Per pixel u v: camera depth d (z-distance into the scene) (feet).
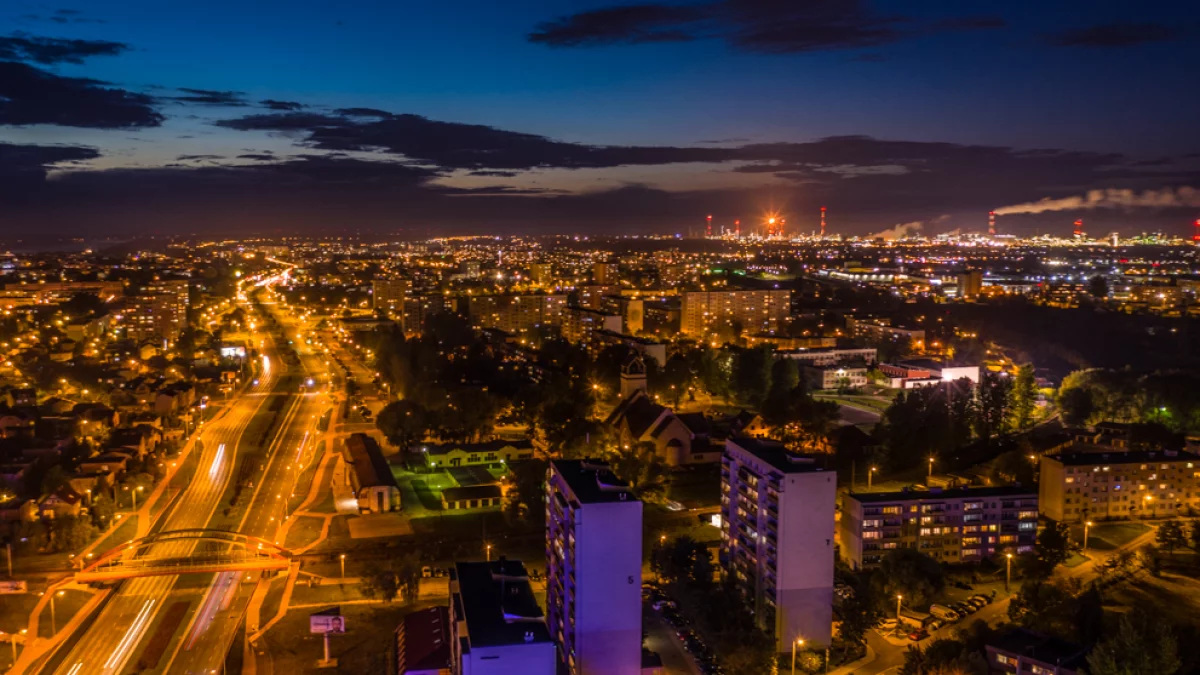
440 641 552.00
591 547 543.39
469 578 532.73
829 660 599.57
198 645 602.44
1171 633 551.18
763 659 572.92
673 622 645.51
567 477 593.01
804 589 613.11
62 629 625.41
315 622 573.33
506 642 454.81
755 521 651.25
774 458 650.43
